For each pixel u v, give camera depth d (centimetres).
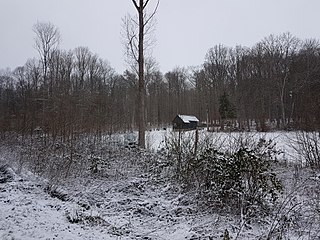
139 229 611
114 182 952
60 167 991
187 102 6869
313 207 624
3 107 2266
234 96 5150
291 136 1422
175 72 7219
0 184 884
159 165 1000
